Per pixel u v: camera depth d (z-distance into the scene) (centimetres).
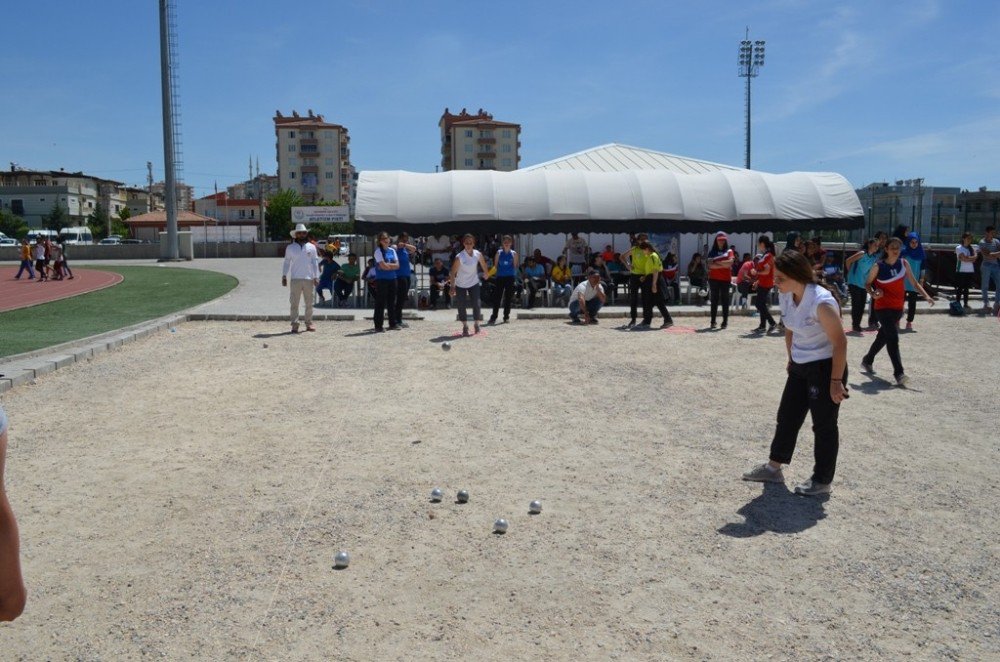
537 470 654
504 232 2264
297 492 598
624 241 2978
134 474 645
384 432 777
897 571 458
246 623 395
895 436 762
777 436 616
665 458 689
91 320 1741
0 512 187
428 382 1030
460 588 434
